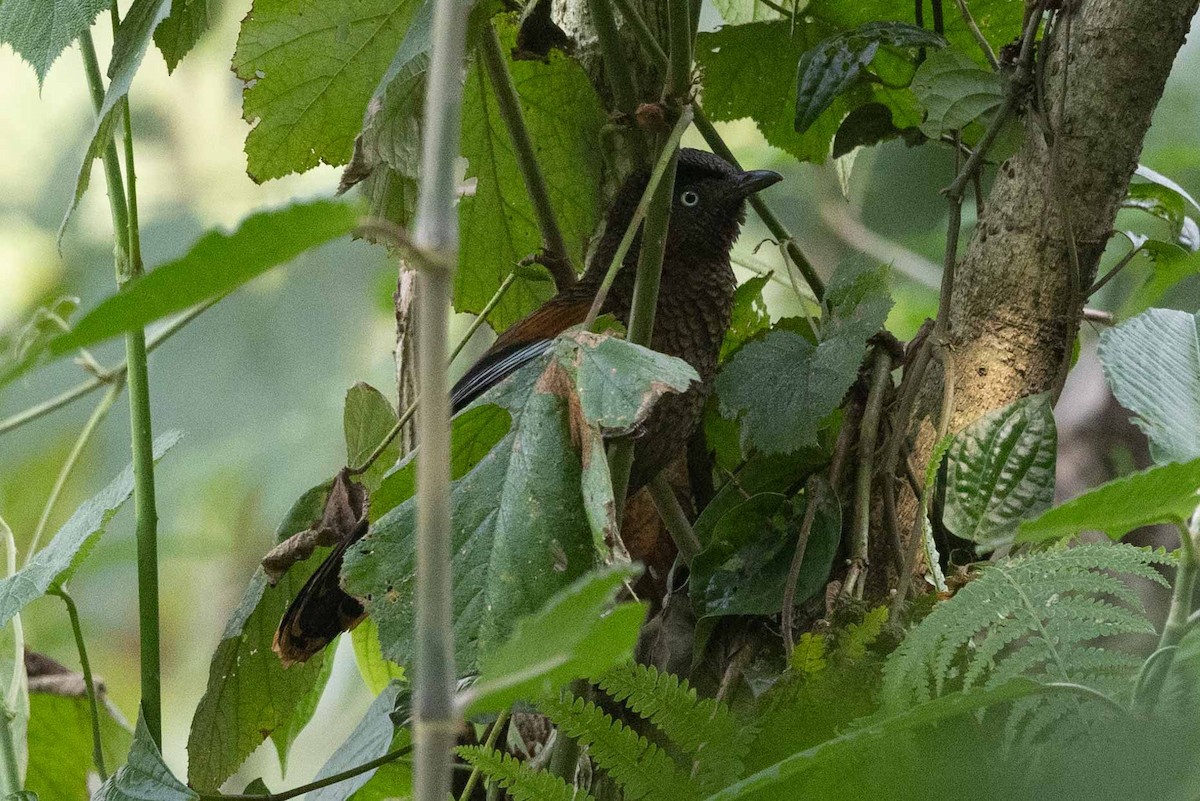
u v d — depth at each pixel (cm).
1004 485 500
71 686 717
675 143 486
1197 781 223
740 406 590
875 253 1120
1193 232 668
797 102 618
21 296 1270
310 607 604
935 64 595
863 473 577
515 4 621
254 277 212
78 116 1322
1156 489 284
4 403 1216
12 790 560
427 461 217
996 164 604
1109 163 560
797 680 446
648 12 651
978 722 338
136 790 500
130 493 550
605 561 394
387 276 1229
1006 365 574
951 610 369
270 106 598
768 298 1180
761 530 575
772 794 314
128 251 568
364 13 571
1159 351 401
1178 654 291
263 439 1266
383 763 569
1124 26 550
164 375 1277
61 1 514
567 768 486
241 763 648
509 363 689
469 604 412
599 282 748
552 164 685
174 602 1366
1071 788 238
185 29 568
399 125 552
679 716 396
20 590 519
